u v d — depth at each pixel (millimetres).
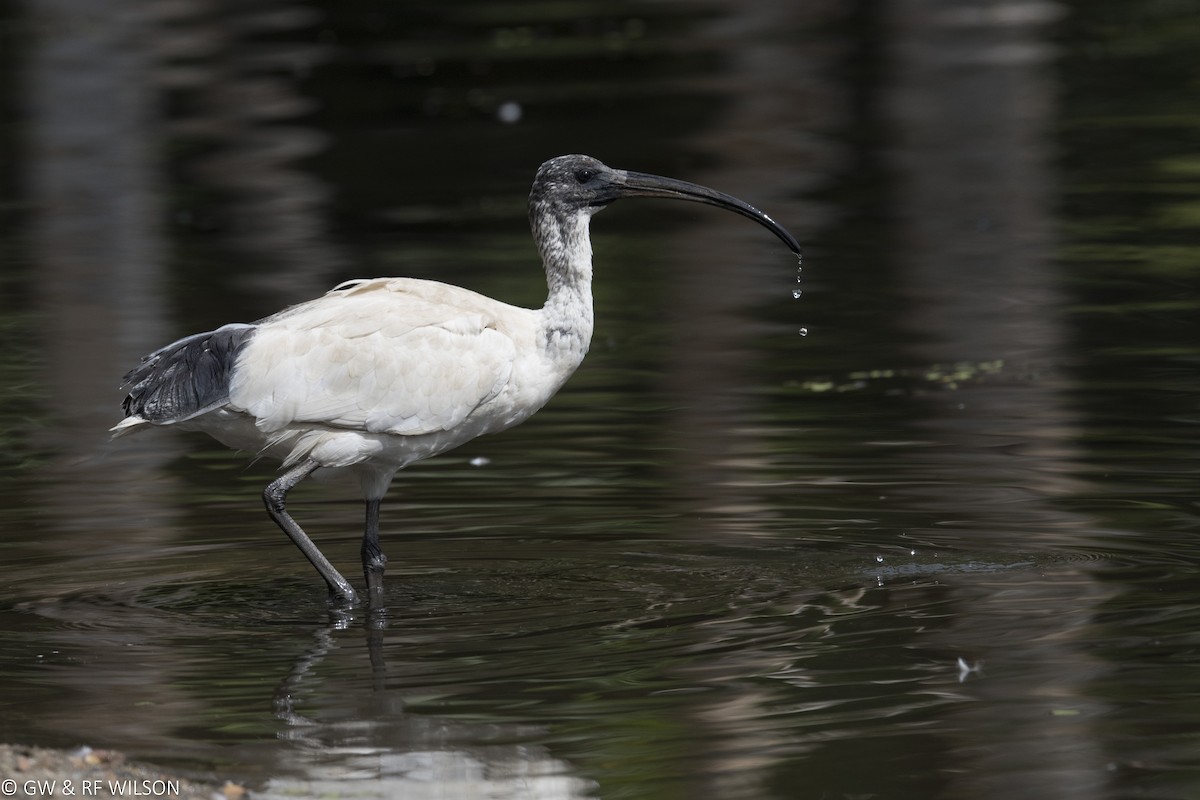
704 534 11961
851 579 10852
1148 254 21297
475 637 9961
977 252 21859
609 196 11758
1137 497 12398
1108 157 26859
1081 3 39438
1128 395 15359
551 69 34844
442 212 24969
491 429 11656
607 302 20312
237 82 34312
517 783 7797
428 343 11008
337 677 9281
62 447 14852
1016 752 8023
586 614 10328
